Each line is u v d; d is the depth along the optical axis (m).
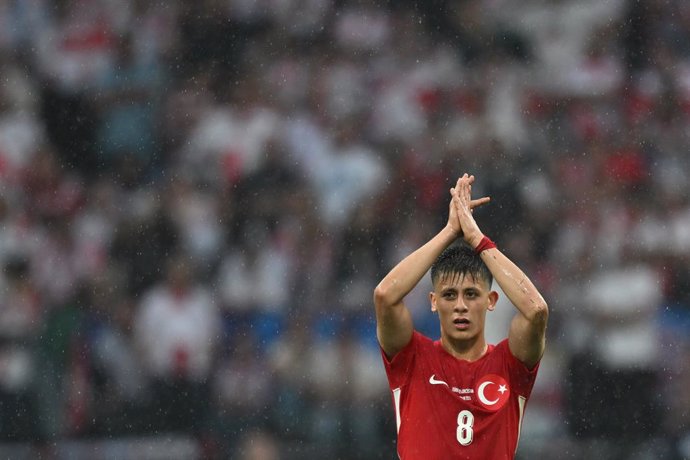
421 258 20.52
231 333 48.34
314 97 60.06
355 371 45.00
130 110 61.41
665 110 60.53
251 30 64.12
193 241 52.91
